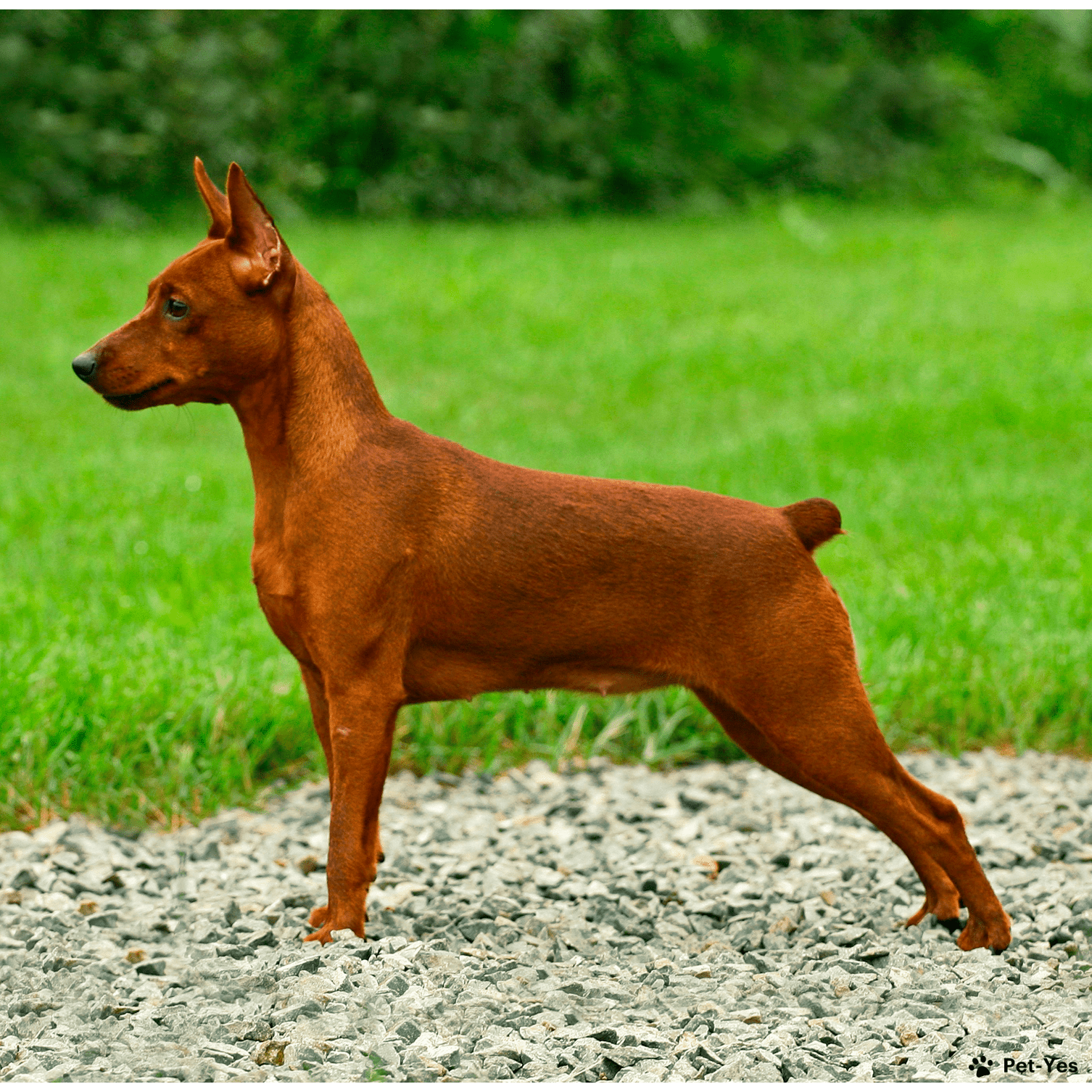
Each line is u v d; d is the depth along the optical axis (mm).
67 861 8555
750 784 10492
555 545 6871
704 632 6871
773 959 7023
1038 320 26328
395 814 9789
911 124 47312
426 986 6180
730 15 46344
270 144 38000
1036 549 14180
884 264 32188
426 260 30734
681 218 40594
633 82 42781
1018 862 8609
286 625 7039
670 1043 5770
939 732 11062
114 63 37469
